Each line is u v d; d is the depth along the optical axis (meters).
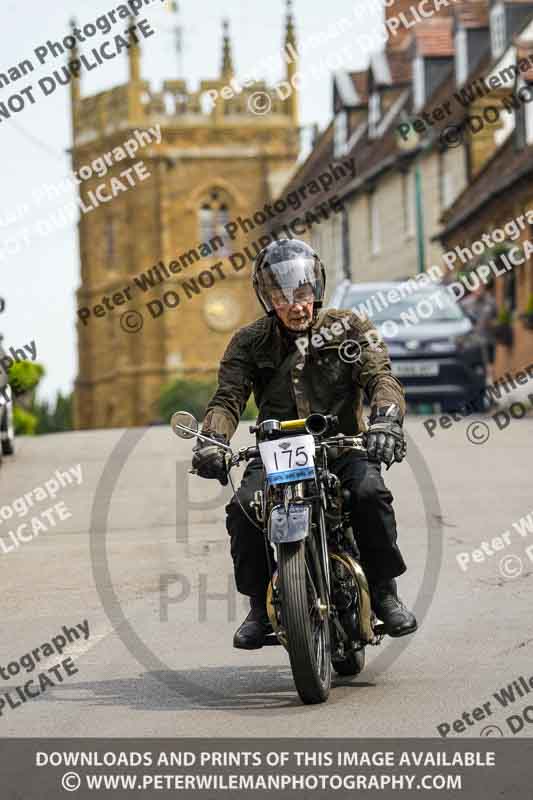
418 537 37.12
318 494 21.23
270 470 20.81
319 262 22.25
